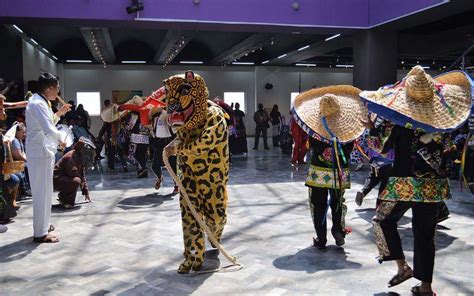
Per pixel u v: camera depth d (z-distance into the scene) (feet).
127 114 30.04
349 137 13.34
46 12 30.63
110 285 11.59
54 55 63.77
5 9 30.19
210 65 72.33
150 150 37.50
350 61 70.95
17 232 16.71
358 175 29.68
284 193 23.79
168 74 71.46
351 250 14.21
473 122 12.35
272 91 74.13
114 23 32.60
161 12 32.12
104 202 21.85
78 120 35.63
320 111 13.71
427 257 10.10
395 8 32.24
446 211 15.99
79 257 13.80
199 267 12.39
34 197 15.17
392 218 10.57
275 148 54.03
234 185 26.40
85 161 21.72
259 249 14.39
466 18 39.91
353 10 35.22
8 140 18.51
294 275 12.14
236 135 44.75
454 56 60.03
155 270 12.64
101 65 68.95
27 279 12.08
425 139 9.84
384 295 10.82
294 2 34.09
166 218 18.63
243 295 10.89
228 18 33.17
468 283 11.50
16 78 40.60
